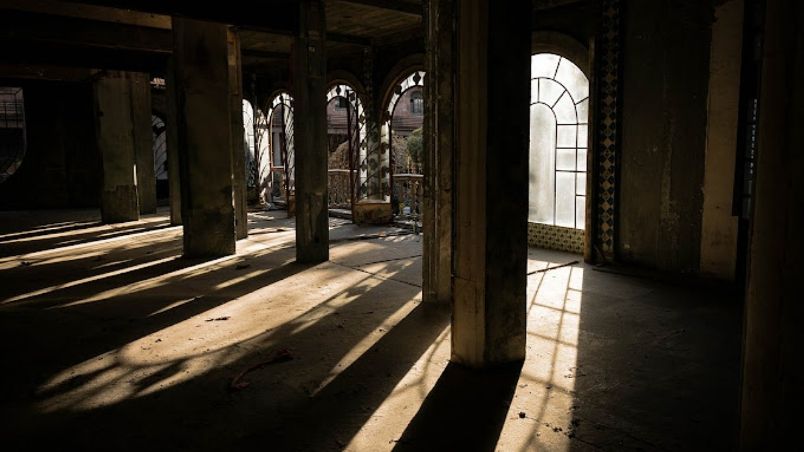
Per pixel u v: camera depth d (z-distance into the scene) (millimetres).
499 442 3279
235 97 10859
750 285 2010
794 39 1818
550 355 4711
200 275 7867
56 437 3396
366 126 13781
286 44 13953
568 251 9516
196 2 7801
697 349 4832
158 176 21922
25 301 6551
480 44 4094
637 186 7945
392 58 13062
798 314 1854
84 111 19031
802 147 1817
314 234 8703
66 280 7645
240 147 11055
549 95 9602
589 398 3873
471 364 4410
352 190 13078
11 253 9867
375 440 3312
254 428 3480
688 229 7328
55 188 18922
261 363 4504
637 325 5516
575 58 8766
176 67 8828
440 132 5992
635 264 8062
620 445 3240
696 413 3637
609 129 8195
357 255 9328
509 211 4336
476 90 4148
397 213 14172
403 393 3971
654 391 3984
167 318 5844
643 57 7719
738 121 6652
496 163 4211
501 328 4430
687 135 7254
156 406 3803
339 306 6254
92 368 4488
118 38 10438
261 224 13438
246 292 6910
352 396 3930
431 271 6301
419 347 4918
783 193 1874
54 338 5230
